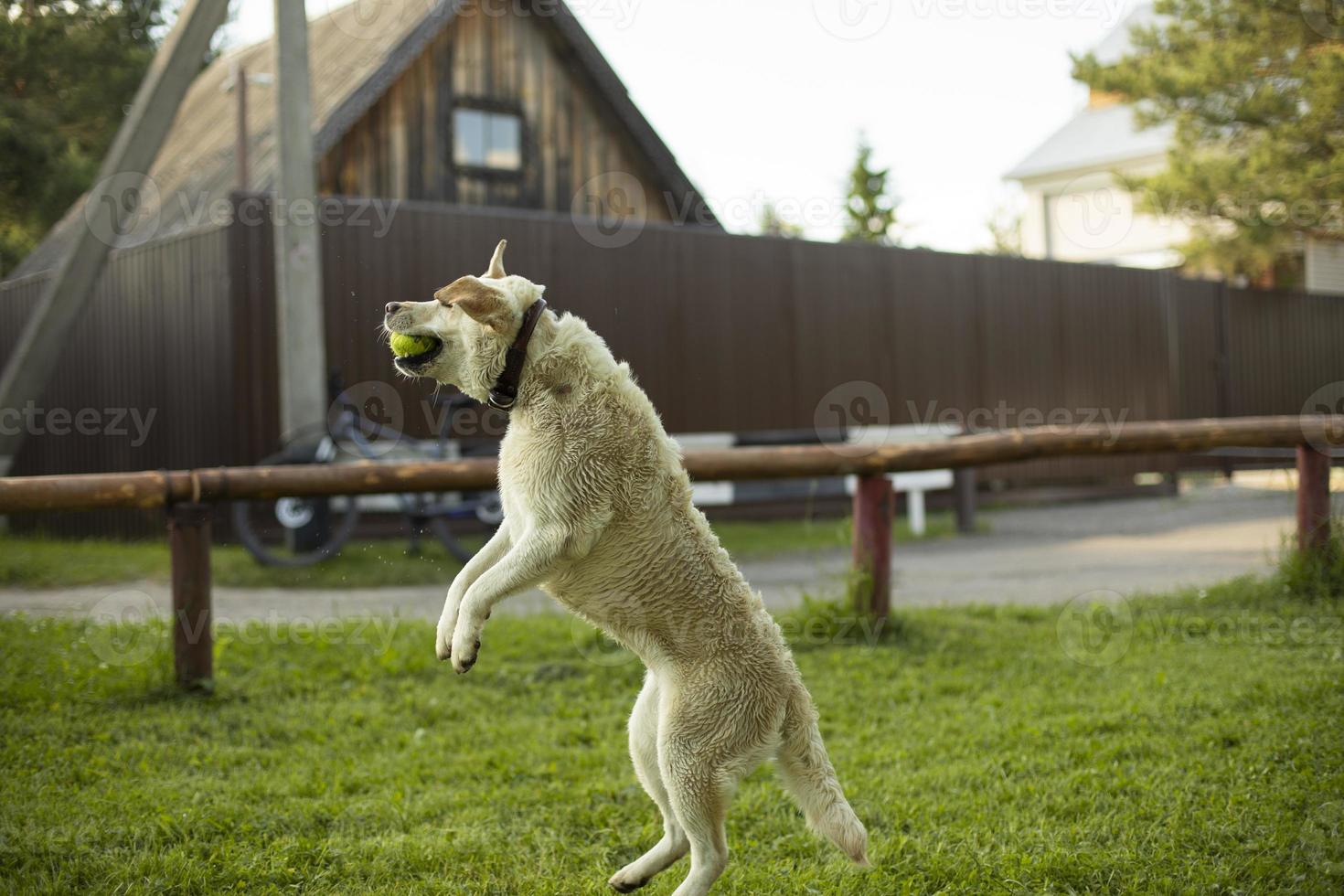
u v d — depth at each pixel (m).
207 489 5.74
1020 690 5.98
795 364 13.49
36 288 13.01
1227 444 7.76
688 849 3.53
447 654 3.52
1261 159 12.62
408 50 12.91
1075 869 3.71
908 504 14.88
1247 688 5.66
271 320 10.30
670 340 12.51
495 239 11.37
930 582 9.73
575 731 5.34
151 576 9.30
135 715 5.34
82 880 3.64
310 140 9.91
